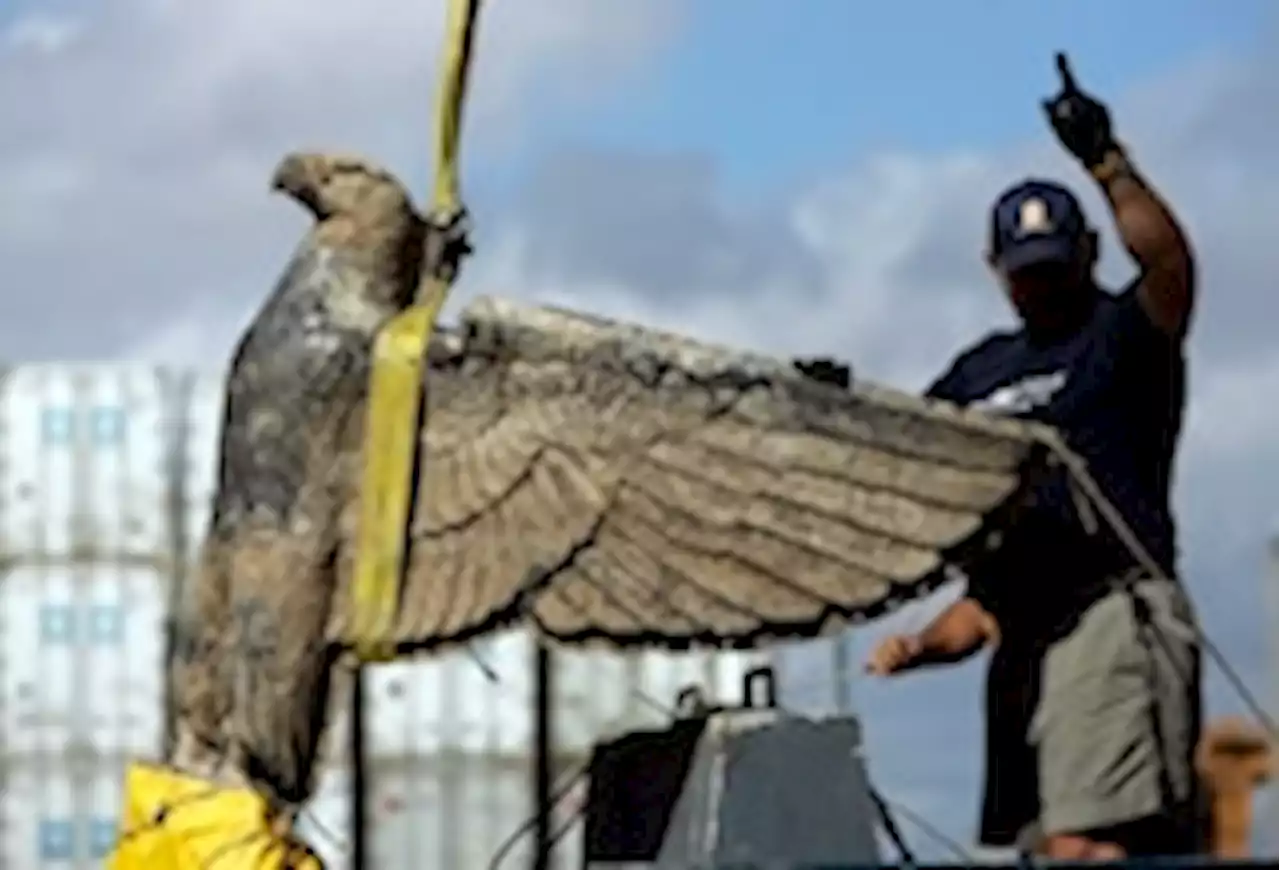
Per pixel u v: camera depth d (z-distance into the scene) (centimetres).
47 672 2255
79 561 2270
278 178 1078
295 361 1052
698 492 1025
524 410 1043
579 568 1026
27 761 2239
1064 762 1033
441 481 1041
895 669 1085
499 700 2142
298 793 1044
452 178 1085
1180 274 1042
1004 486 1012
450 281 1078
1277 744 955
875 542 1013
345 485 1045
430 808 2139
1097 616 1037
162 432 2291
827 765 977
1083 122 1037
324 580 1042
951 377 1109
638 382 1038
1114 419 1071
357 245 1066
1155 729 1028
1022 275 1081
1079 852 1024
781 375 1030
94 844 2241
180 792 1032
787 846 970
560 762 2088
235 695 1044
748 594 1016
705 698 1323
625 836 998
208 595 1054
